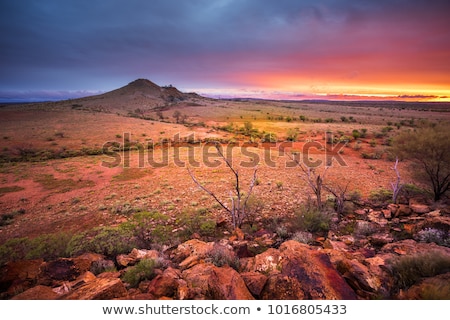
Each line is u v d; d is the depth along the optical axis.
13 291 4.30
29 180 18.83
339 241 6.82
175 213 10.61
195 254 5.80
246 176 17.06
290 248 4.92
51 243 7.37
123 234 8.03
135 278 4.29
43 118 64.94
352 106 173.75
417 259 3.72
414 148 10.60
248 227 8.76
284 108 137.50
